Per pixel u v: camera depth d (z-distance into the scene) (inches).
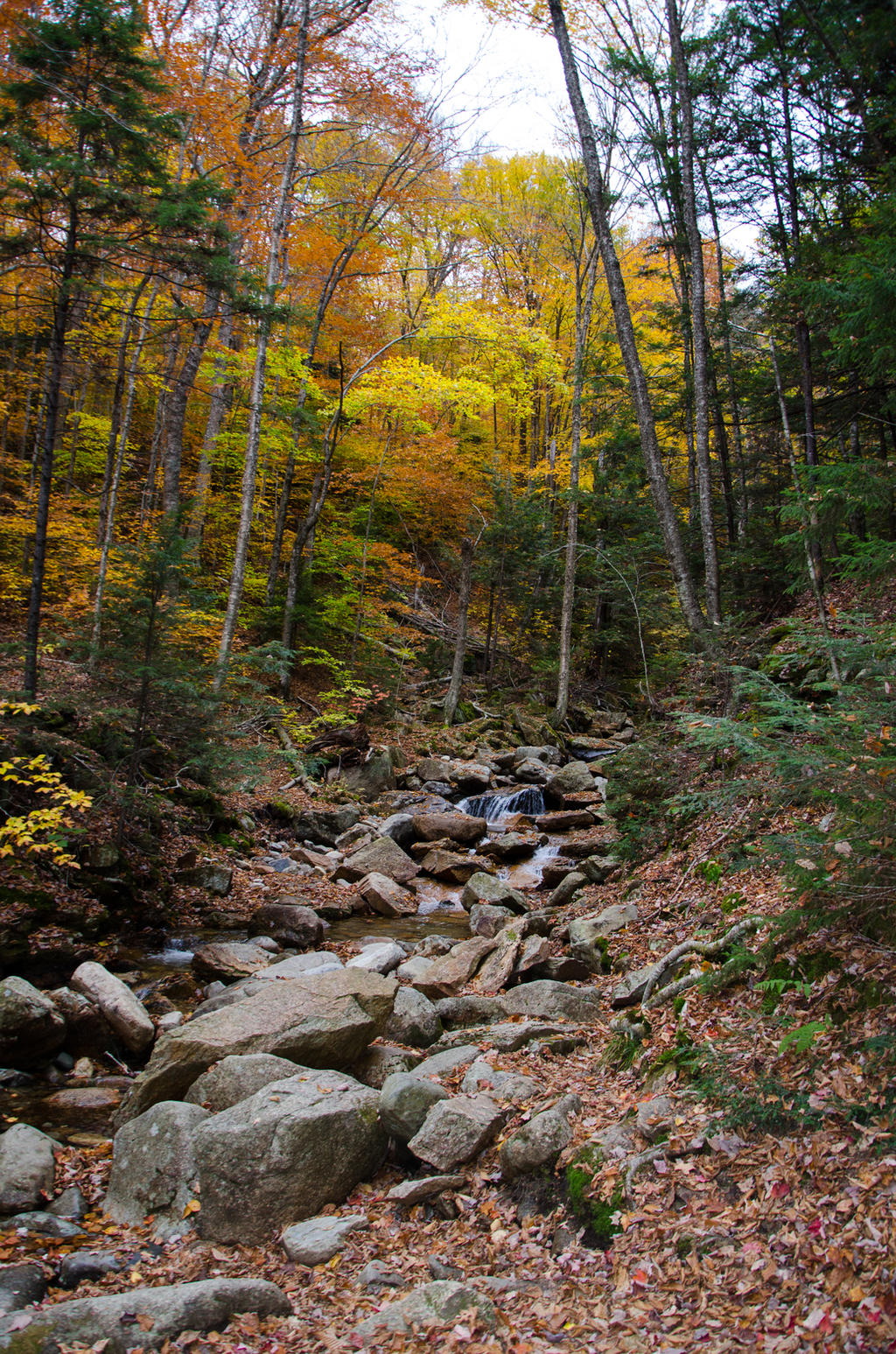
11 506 708.0
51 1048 261.4
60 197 370.9
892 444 711.7
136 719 411.5
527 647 1103.0
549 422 1277.1
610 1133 177.8
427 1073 230.8
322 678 876.0
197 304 642.2
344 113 742.5
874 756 177.2
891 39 362.6
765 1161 152.3
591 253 922.7
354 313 933.8
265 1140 181.2
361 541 895.7
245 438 808.3
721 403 812.0
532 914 373.7
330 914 443.5
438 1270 155.6
